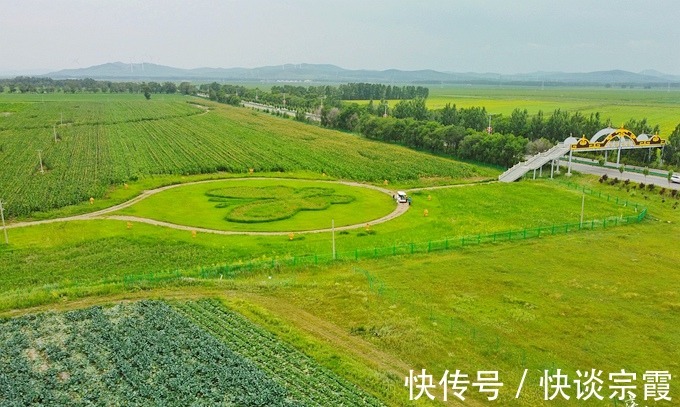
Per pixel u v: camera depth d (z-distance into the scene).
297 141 166.88
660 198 100.12
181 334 45.78
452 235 77.38
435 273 61.59
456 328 48.41
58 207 89.94
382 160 138.25
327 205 93.00
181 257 66.75
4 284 57.91
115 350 43.12
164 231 77.25
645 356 43.91
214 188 105.19
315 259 65.00
